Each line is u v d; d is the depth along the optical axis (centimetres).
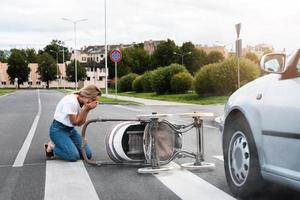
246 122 501
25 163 786
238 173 517
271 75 494
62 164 766
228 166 537
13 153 907
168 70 4962
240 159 514
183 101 3509
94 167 734
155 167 675
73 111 784
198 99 3697
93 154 877
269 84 481
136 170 702
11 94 6462
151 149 674
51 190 581
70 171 704
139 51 13975
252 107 489
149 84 5819
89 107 774
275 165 450
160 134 685
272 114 452
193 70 12238
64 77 15588
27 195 559
